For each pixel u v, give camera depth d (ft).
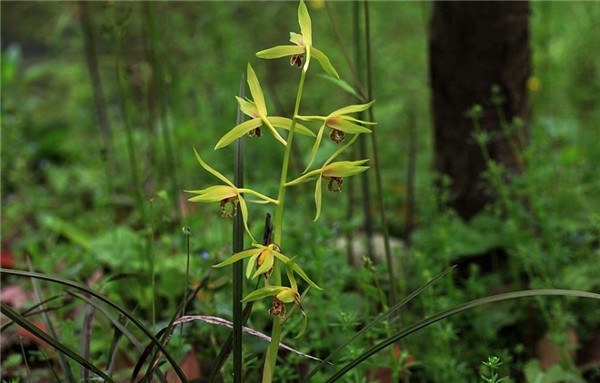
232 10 20.16
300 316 8.54
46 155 17.53
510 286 10.54
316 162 9.20
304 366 8.60
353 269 10.25
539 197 11.50
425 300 9.34
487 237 10.94
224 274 9.45
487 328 9.68
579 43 17.90
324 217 11.66
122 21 10.26
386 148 16.07
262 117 5.50
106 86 20.11
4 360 9.39
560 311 8.86
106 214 13.41
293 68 19.94
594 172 12.55
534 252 9.81
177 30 20.67
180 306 6.28
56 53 22.30
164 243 10.57
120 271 10.55
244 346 8.48
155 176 13.34
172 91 13.80
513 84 11.30
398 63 19.04
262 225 11.17
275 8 20.85
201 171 15.42
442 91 11.57
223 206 5.45
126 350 9.18
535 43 16.93
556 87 17.08
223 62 18.25
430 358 9.02
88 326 7.39
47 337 5.47
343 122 5.44
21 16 24.48
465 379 9.34
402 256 11.12
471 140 11.44
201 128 16.43
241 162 5.71
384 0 20.66
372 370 8.05
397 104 16.33
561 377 8.52
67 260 11.35
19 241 13.12
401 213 13.96
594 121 16.07
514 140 11.57
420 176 13.82
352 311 7.99
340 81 7.06
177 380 7.76
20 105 17.89
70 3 21.70
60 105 20.58
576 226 11.58
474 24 10.94
